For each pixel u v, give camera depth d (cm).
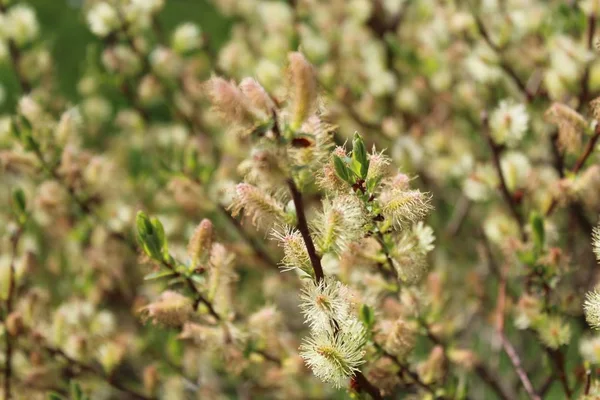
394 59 110
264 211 55
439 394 64
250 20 121
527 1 85
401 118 102
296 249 55
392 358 62
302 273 57
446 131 98
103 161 84
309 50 95
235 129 53
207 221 60
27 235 98
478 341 106
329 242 55
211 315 64
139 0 90
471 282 89
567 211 89
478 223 102
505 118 68
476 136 108
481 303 88
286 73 53
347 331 56
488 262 84
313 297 55
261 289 101
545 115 69
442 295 66
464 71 98
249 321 66
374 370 62
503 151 78
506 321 92
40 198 81
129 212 84
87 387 74
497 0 81
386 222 57
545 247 67
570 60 71
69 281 102
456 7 89
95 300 87
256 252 86
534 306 65
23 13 89
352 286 62
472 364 71
